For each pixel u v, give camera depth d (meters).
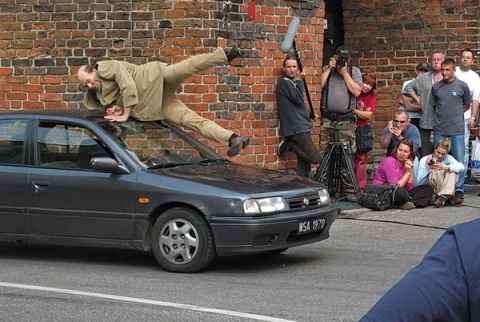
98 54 15.45
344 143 15.91
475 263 2.59
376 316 2.58
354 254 11.38
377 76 19.84
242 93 15.44
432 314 2.57
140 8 15.16
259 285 9.47
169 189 10.05
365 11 19.81
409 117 17.48
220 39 15.00
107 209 10.34
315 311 8.30
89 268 10.52
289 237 10.27
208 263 9.98
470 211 15.19
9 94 16.03
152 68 11.83
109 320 7.94
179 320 7.94
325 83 16.25
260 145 15.73
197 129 12.35
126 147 10.61
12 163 10.83
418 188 15.51
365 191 15.21
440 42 19.33
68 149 10.70
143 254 11.52
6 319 7.96
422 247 11.91
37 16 15.75
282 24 15.95
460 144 16.20
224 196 9.85
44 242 10.66
